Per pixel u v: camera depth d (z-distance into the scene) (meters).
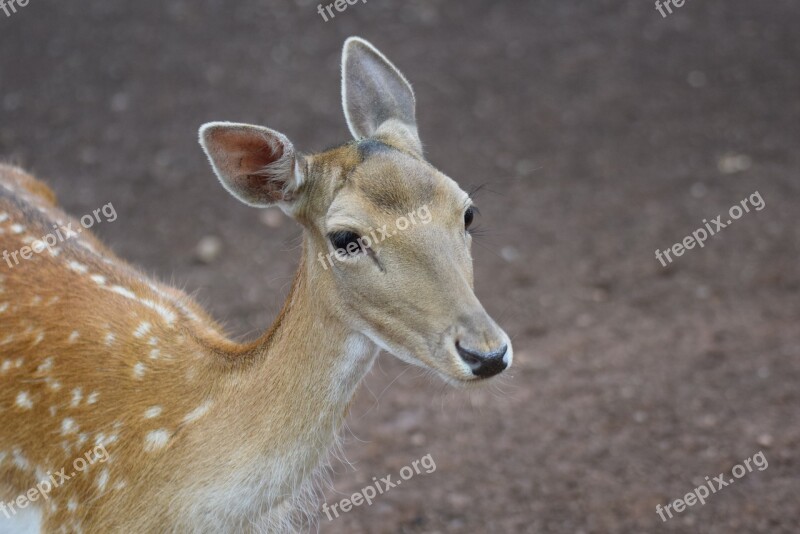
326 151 6.14
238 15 18.20
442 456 9.51
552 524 8.66
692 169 14.19
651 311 11.50
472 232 6.21
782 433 9.51
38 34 17.33
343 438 7.91
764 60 16.72
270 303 11.60
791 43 17.14
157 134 14.95
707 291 11.78
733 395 10.08
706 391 10.16
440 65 16.77
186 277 12.06
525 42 17.50
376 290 5.71
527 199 13.67
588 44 17.42
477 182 13.92
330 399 6.11
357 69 6.87
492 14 18.42
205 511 6.13
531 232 12.99
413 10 18.47
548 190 13.85
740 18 18.05
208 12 18.28
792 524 8.45
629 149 14.71
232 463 6.07
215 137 5.97
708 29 17.73
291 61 16.80
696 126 15.16
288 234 12.98
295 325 6.08
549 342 11.06
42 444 6.48
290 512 7.10
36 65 16.47
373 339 5.90
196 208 13.45
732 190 13.66
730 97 15.80
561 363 10.70
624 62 16.88
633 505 8.80
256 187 6.21
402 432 9.84
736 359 10.59
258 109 15.45
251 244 12.78
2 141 14.59
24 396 6.52
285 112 15.39
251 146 6.06
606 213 13.34
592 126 15.27
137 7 18.36
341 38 17.48
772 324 11.12
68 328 6.62
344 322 5.96
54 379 6.50
